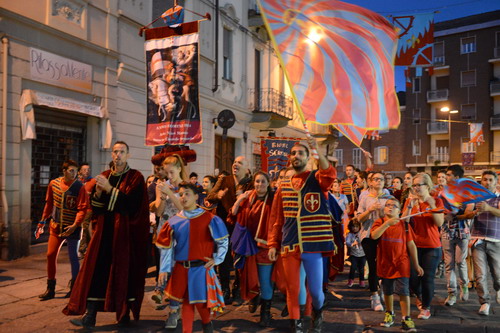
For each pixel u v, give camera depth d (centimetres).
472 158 4050
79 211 544
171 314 439
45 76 873
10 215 804
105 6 1039
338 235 473
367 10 443
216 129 1561
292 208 412
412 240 476
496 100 4103
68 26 930
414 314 523
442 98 4309
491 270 548
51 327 440
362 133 427
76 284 433
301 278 427
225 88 1616
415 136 4512
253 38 1838
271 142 1072
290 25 389
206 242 388
